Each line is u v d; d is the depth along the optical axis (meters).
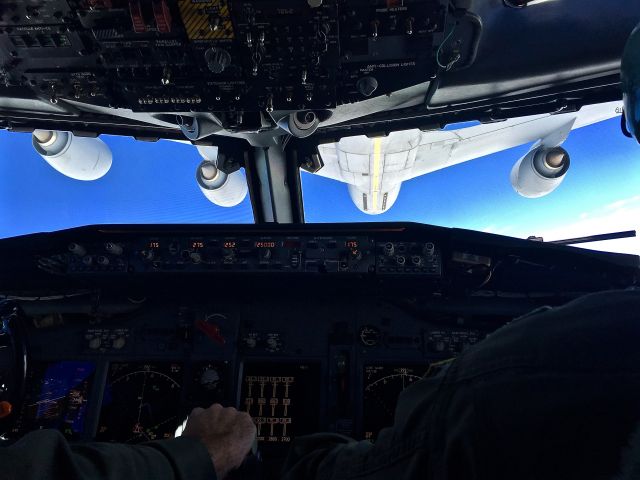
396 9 1.92
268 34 2.03
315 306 2.65
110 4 1.93
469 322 2.60
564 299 2.68
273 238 2.50
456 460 0.54
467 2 1.96
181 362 2.53
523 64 2.51
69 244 2.51
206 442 1.08
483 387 0.53
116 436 2.39
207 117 2.80
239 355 2.55
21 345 2.04
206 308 2.64
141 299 2.67
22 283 2.80
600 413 0.46
